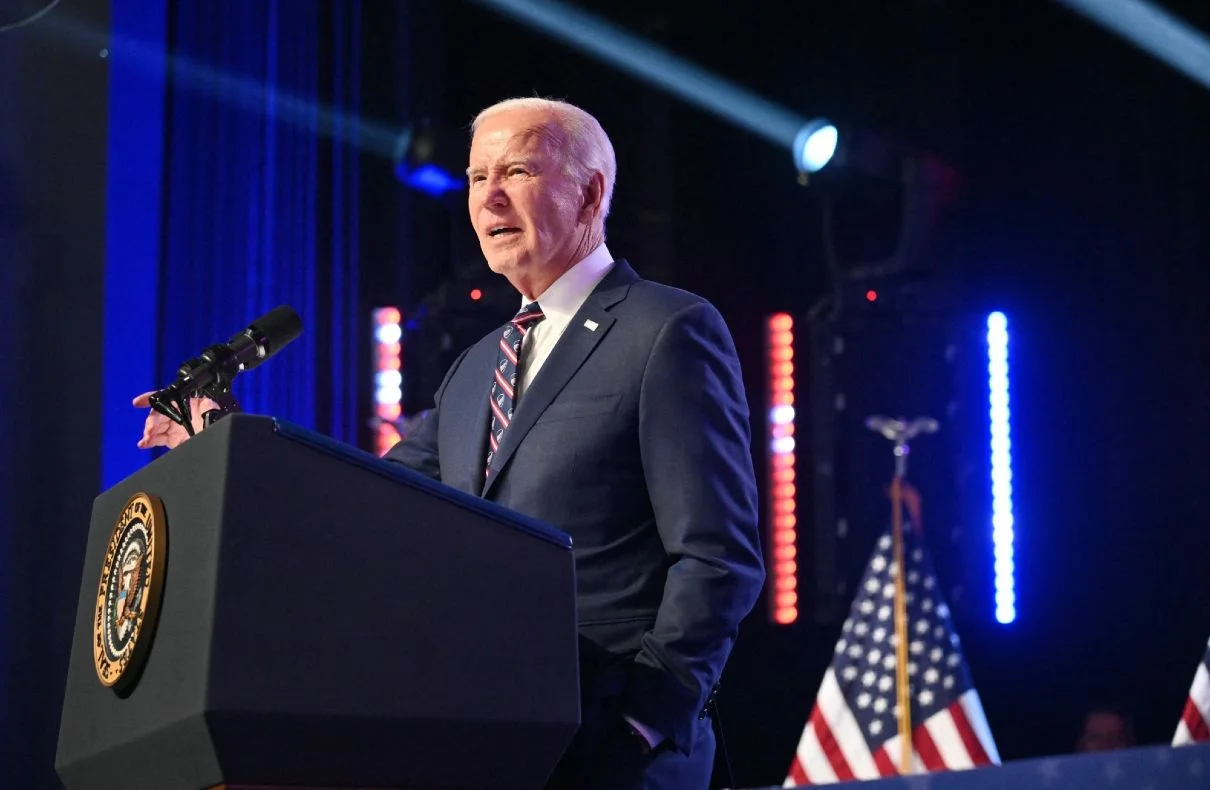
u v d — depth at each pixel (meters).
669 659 2.47
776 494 9.04
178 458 2.08
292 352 6.66
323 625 1.93
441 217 8.27
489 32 9.46
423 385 7.96
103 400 5.29
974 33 10.05
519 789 2.13
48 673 5.11
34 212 5.30
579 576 2.63
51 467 5.20
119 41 5.55
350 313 7.32
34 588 5.13
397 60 8.16
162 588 2.02
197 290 6.00
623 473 2.68
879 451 8.86
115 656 2.09
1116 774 3.79
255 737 1.88
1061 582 9.62
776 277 9.95
